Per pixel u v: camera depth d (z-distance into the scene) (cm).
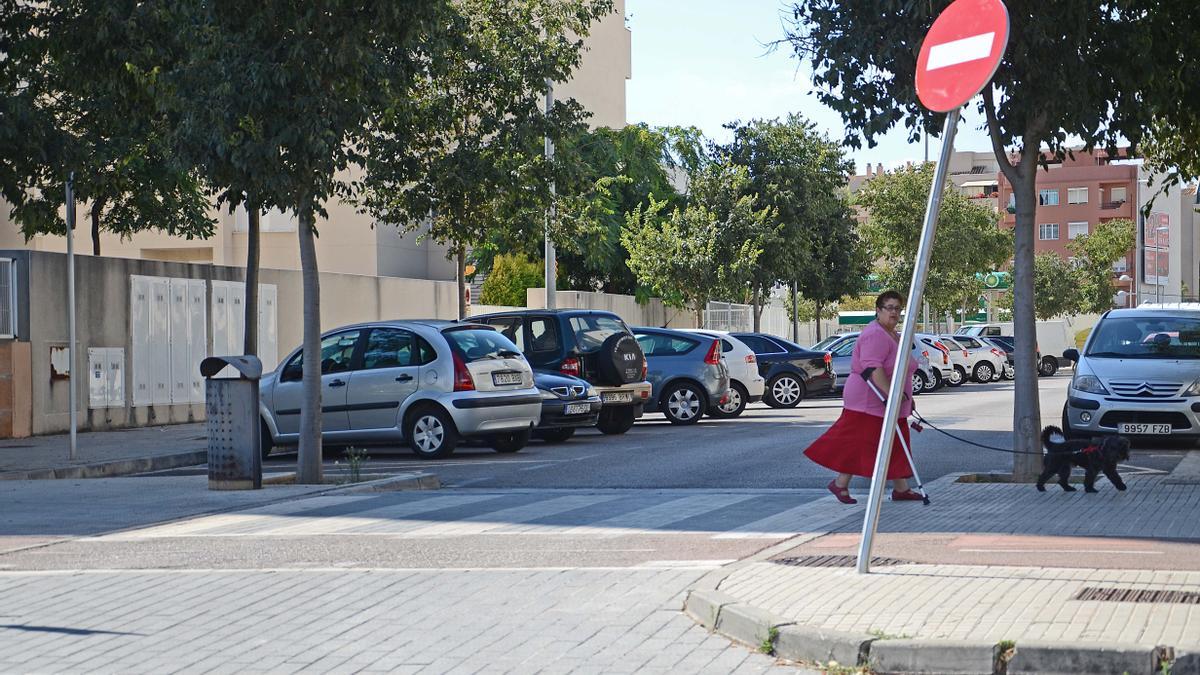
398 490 1520
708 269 4681
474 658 693
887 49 1317
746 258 4728
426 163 2519
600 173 5209
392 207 2614
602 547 1041
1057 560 887
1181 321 1998
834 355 3888
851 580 812
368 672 670
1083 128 1332
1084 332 7744
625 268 5462
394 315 3569
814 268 5281
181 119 1597
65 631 782
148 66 2112
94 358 2559
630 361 2361
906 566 856
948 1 1308
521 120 2512
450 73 2491
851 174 5275
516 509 1302
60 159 2148
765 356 3244
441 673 664
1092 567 851
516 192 2511
